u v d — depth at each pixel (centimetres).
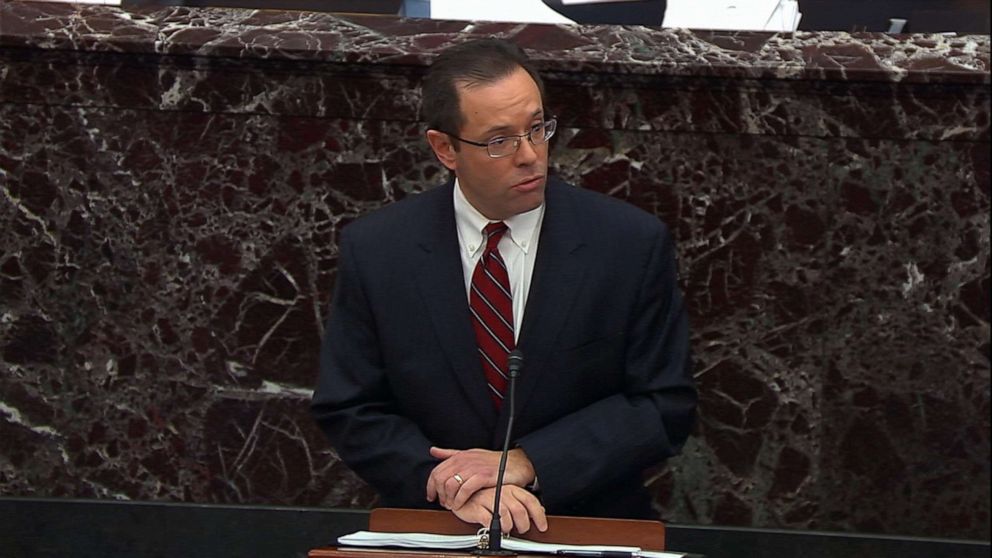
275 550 1257
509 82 902
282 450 1270
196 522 1262
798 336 1248
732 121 1238
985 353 1241
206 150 1261
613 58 1223
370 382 966
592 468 902
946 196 1238
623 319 951
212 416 1270
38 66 1252
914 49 1237
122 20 1259
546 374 939
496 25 1266
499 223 962
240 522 1259
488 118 898
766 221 1245
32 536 1262
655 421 929
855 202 1241
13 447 1273
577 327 941
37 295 1272
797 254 1246
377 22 1276
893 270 1243
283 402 1269
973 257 1241
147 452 1273
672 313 973
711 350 1252
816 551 1238
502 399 947
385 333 956
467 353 945
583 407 964
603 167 1246
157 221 1266
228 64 1244
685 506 1262
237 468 1270
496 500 797
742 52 1232
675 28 1266
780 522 1254
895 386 1246
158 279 1269
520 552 788
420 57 1227
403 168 1253
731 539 1240
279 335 1268
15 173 1265
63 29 1244
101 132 1262
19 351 1273
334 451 1267
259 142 1258
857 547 1237
